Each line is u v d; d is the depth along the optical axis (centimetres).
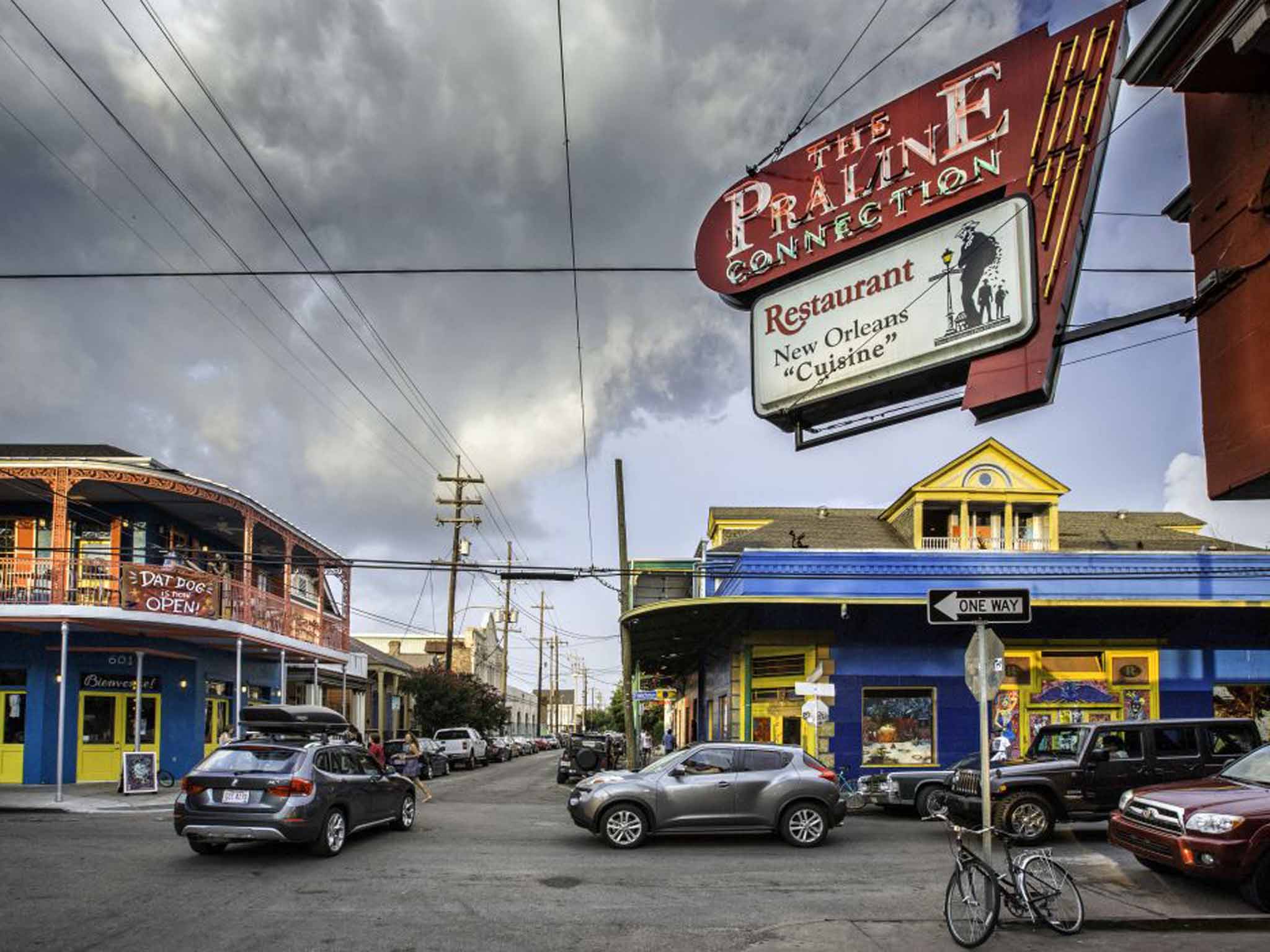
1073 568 2380
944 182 983
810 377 1075
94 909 952
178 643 2644
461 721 4600
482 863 1252
